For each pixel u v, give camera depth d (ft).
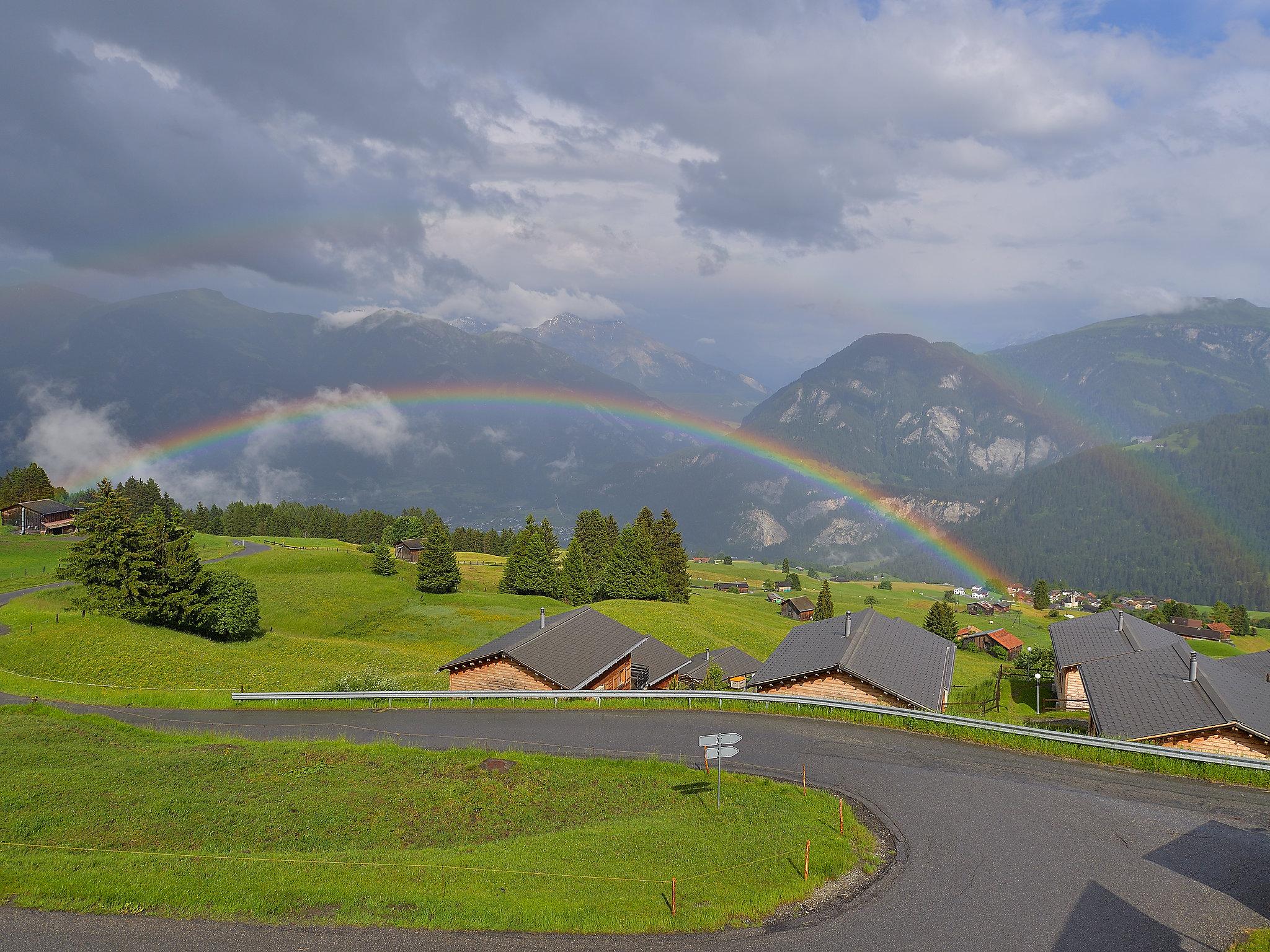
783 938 59.72
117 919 59.62
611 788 99.25
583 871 71.20
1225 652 467.11
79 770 100.53
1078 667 173.06
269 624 311.06
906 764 105.70
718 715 137.18
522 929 60.18
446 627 318.86
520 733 129.70
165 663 199.62
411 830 86.33
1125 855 75.05
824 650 156.87
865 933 60.44
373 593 366.02
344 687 173.27
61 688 170.50
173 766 105.70
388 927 59.98
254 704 160.56
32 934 56.85
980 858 74.54
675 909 62.90
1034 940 59.36
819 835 79.46
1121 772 101.19
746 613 462.19
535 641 170.30
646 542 414.82
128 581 237.66
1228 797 91.45
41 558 402.52
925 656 165.17
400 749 116.57
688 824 83.97
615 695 148.97
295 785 99.60
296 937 58.03
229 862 73.10
